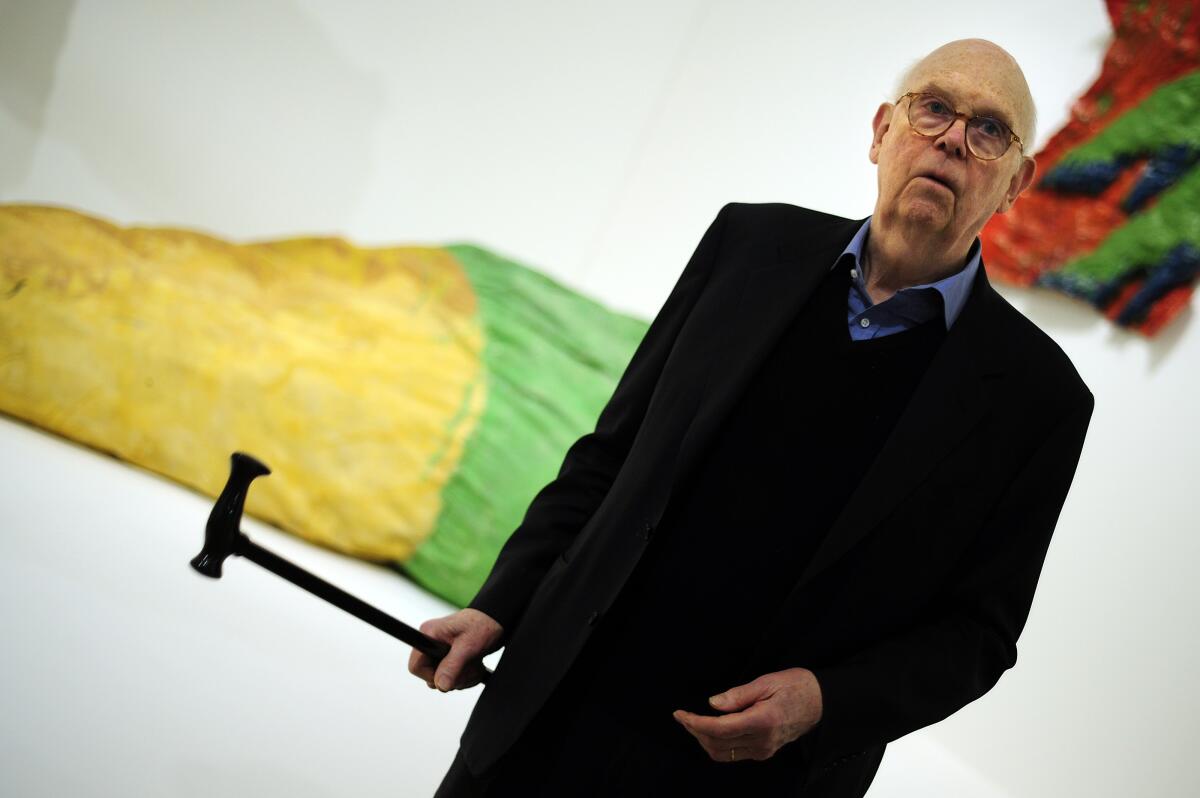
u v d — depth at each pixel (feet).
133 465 13.84
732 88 17.04
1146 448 12.57
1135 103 12.65
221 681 8.68
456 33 17.97
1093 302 12.89
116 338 14.12
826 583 4.81
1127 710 12.21
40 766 6.49
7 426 13.32
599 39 17.85
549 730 4.96
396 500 13.85
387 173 17.95
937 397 4.91
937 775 12.82
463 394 14.55
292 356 14.40
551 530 5.46
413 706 9.89
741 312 5.23
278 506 13.73
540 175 18.08
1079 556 13.03
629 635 4.92
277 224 17.75
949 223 5.04
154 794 6.72
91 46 17.16
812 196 15.99
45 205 15.07
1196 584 11.94
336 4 17.67
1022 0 14.05
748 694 4.50
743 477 4.96
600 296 17.61
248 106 17.60
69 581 9.35
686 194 17.22
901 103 5.28
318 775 7.86
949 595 5.06
